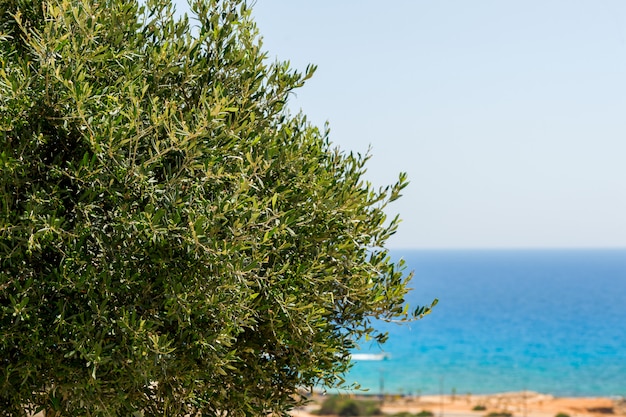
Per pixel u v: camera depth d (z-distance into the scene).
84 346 5.22
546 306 170.75
